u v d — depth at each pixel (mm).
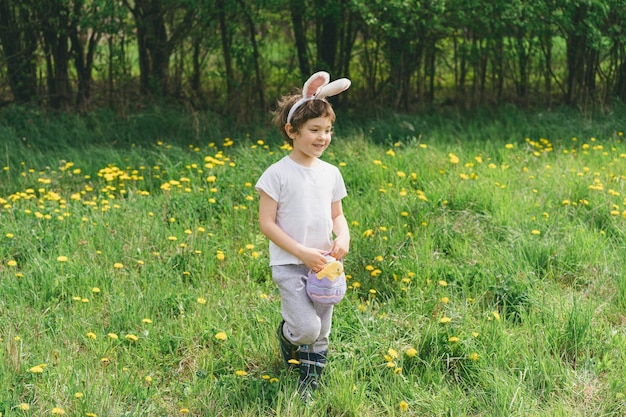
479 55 9570
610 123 8922
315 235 3375
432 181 6270
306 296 3344
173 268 4812
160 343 3871
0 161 7477
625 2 8750
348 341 3941
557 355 3740
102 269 4691
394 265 4699
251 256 4930
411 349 3588
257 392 3426
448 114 9508
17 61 9109
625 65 10000
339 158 7125
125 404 3365
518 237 5176
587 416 3379
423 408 3416
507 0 8445
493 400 3389
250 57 8930
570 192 6020
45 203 5949
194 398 3445
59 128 8477
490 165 6633
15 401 3271
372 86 9789
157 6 9102
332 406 3371
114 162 7320
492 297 4367
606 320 4238
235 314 4168
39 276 4555
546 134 8500
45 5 8820
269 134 8547
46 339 3805
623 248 5051
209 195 5910
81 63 9188
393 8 8164
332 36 9547
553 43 10273
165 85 9406
